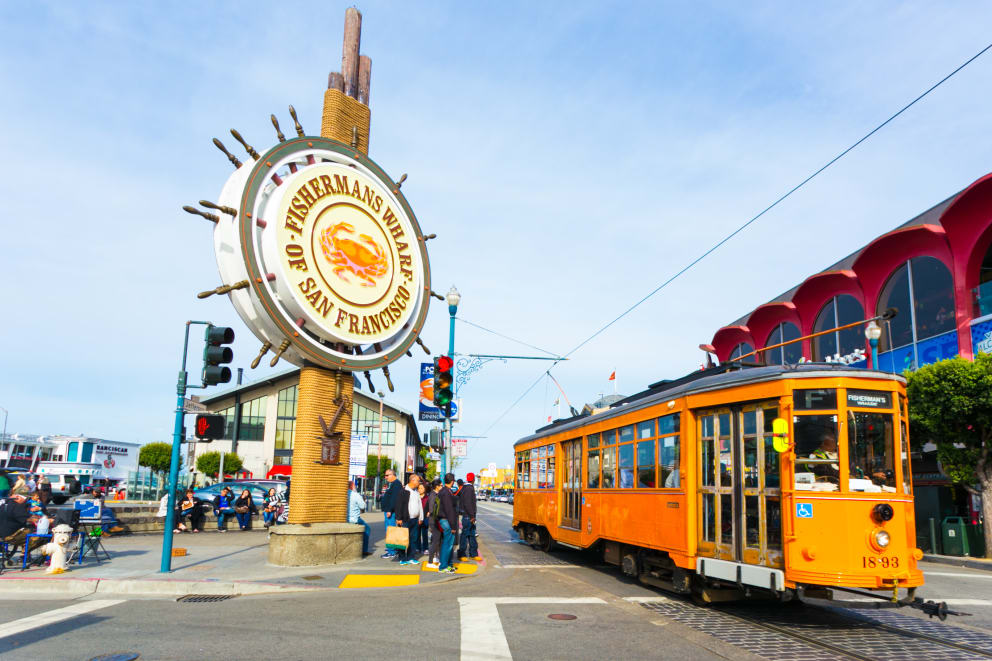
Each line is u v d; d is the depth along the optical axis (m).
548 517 16.81
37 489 16.31
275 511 22.64
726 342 35.44
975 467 17.98
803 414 8.16
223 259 11.83
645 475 11.19
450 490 12.65
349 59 15.00
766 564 8.30
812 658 6.55
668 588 10.34
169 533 11.16
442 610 8.62
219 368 11.23
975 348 19.89
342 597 9.65
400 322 14.66
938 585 12.65
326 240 13.21
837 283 26.45
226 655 6.20
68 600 9.27
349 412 13.87
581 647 6.77
